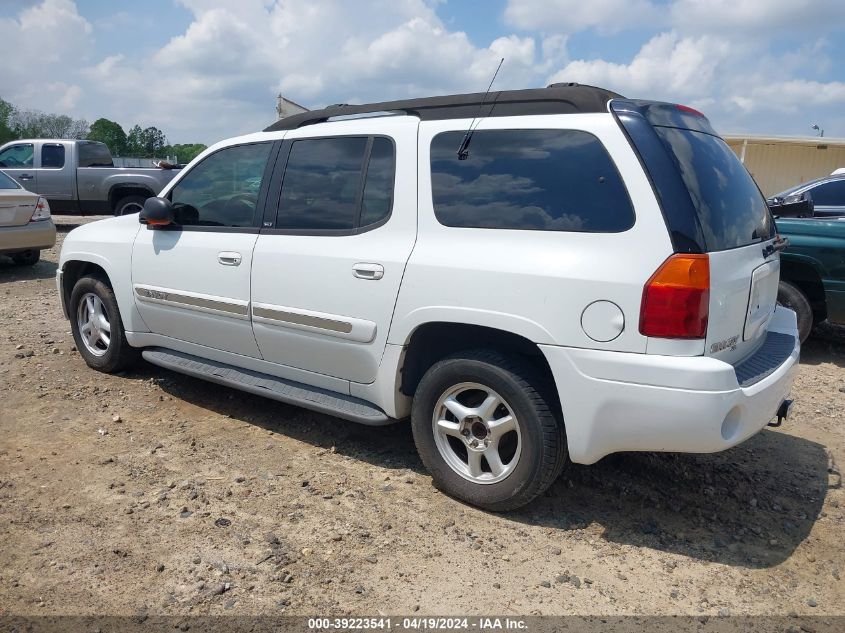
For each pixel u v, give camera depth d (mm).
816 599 2879
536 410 3182
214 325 4438
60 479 3684
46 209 9898
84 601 2719
